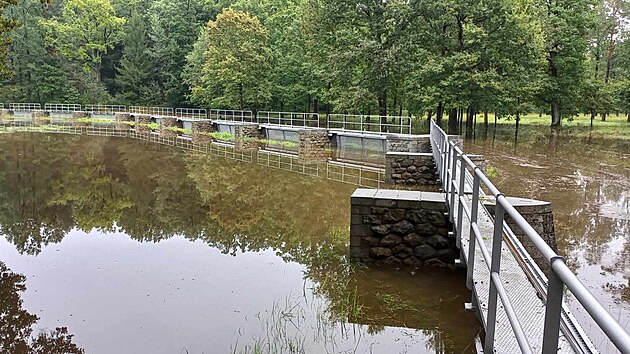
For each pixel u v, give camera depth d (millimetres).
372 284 5820
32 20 54156
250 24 34656
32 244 8016
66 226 9227
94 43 53531
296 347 4340
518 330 2256
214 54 35812
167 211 10484
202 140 27750
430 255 6324
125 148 22797
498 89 22938
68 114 49031
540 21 27812
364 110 29188
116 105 50094
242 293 5766
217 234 8602
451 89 23797
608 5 40812
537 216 6422
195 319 5047
